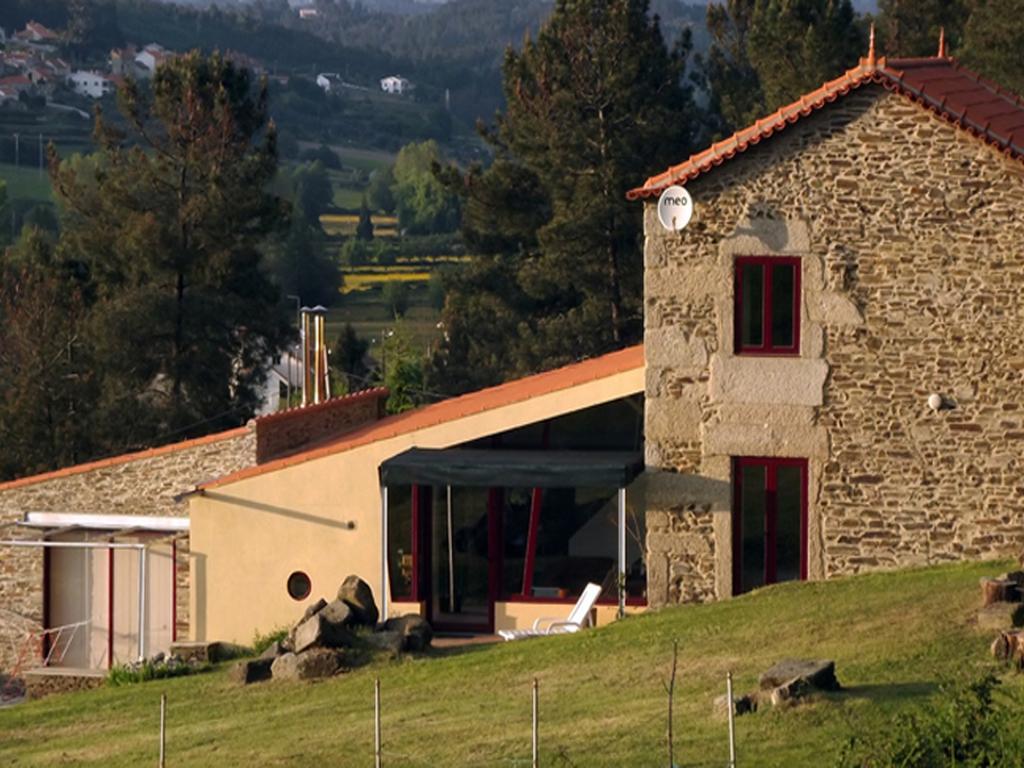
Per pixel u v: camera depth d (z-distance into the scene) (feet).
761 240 171.22
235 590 192.13
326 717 143.84
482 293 347.56
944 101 165.58
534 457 180.14
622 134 329.11
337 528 189.47
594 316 328.70
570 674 148.15
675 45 341.00
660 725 126.00
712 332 173.37
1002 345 167.43
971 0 330.34
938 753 102.63
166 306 317.83
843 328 170.19
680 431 174.91
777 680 128.06
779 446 172.14
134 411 310.86
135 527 205.26
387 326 602.85
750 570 174.40
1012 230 166.40
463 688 148.66
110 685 177.78
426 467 176.55
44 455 306.55
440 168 351.46
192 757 135.95
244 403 331.77
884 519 170.40
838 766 106.22
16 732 156.25
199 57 340.80
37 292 321.73
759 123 170.19
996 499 168.14
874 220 168.86
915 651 138.41
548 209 345.92
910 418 169.37
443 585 187.21
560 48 334.65
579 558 183.62
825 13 332.19
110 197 330.95
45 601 209.46
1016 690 123.24
